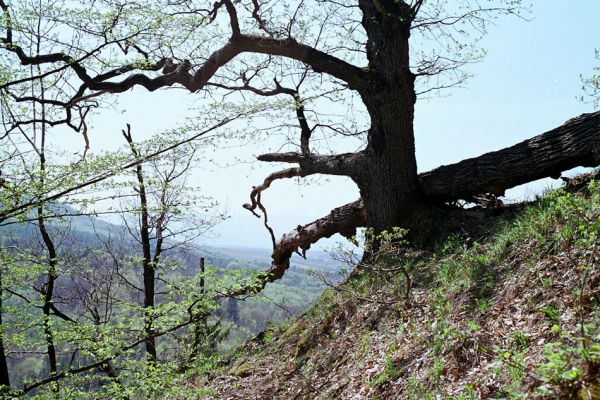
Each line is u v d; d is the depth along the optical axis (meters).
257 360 11.30
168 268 9.16
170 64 11.73
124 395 7.54
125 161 6.79
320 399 7.98
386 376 6.91
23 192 6.51
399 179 12.92
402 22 13.12
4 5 7.04
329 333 10.03
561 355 3.92
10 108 7.38
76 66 8.22
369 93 13.13
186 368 12.02
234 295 8.55
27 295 10.48
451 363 6.02
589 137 10.17
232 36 12.59
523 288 6.49
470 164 12.23
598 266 5.56
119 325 8.17
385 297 9.56
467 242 10.38
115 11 6.90
